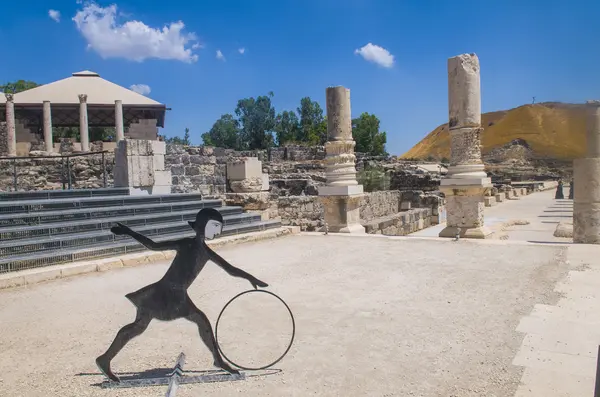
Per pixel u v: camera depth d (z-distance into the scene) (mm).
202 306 6465
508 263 8938
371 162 37406
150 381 4047
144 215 11352
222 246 11445
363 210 20609
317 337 5195
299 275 8320
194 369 4359
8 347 5059
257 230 13117
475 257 9617
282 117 76875
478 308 6137
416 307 6270
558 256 9422
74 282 7895
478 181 11898
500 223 18453
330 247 11250
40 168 18609
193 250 4133
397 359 4559
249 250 10992
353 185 13773
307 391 3922
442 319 5738
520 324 5434
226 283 7785
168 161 14594
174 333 5402
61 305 6594
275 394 3869
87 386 4055
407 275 8180
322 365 4445
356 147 74062
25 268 8242
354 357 4629
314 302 6590
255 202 15219
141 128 33562
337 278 8047
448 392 3859
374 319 5797
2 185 18328
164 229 11055
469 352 4680
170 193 13727
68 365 4543
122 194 12859
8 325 5781
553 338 4961
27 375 4316
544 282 7379
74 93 32375
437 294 6902
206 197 15070
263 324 5664
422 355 4641
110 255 9500
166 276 4141
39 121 34062
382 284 7574
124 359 4648
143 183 13305
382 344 4961
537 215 22609
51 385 4082
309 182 23922
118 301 6770
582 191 10812
